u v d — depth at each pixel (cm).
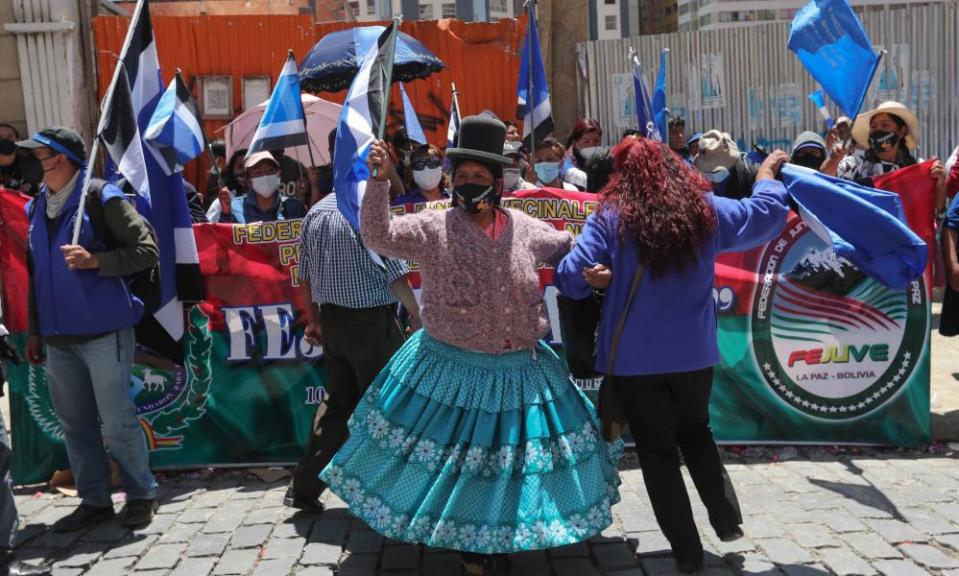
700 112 1069
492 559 384
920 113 1037
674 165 381
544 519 363
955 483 488
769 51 1046
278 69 1019
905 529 425
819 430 551
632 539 427
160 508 488
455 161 376
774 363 546
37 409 534
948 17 1017
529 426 372
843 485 488
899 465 522
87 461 465
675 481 390
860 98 528
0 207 530
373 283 446
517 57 1042
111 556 425
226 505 489
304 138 652
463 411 376
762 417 550
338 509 475
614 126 1072
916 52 1029
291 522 459
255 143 647
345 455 390
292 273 543
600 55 1062
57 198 450
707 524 439
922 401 545
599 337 388
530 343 383
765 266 543
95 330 445
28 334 474
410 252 372
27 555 430
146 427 544
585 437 383
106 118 451
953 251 548
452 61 1035
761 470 519
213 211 695
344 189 424
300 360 546
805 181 415
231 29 1012
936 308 912
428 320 380
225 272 543
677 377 380
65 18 946
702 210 374
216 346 545
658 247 367
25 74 937
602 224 380
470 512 367
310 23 1019
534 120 759
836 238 421
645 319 375
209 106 1016
